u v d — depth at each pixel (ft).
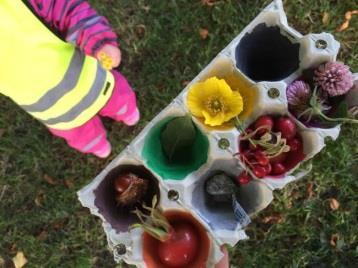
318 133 0.87
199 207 0.89
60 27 0.94
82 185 1.21
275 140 0.85
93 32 0.93
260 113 0.87
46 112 0.94
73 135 1.05
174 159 0.93
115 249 0.88
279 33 0.89
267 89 0.86
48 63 0.88
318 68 0.88
